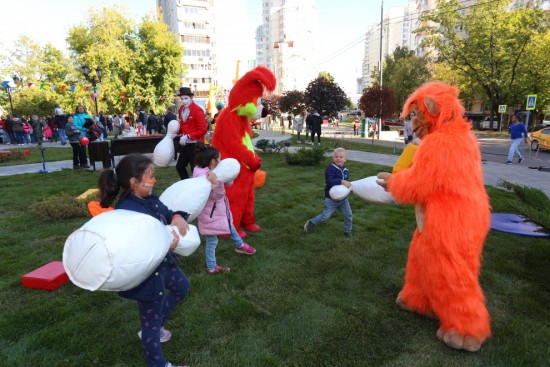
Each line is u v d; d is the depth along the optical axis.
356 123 29.69
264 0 115.69
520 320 2.99
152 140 10.03
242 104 4.54
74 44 38.94
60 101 33.12
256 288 3.54
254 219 5.16
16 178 9.04
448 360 2.54
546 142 16.66
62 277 3.59
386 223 5.43
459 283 2.50
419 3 64.44
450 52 30.22
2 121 21.59
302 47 111.44
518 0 32.62
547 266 3.97
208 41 77.44
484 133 30.27
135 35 37.22
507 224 4.59
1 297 3.36
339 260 4.14
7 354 2.56
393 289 3.49
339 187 4.33
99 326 2.91
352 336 2.80
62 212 5.64
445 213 2.48
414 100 2.80
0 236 4.89
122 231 1.98
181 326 2.92
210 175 3.22
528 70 27.66
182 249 2.46
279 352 2.63
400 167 2.96
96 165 11.11
